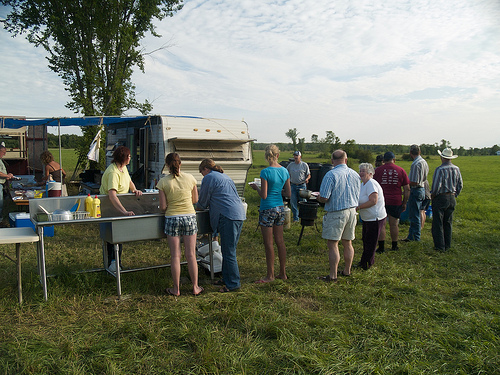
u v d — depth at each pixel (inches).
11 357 116.9
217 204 173.8
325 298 172.1
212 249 202.2
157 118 327.9
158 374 111.0
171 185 164.7
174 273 169.6
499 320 146.6
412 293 180.4
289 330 137.0
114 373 109.0
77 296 165.6
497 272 217.0
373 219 209.5
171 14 671.8
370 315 151.5
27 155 545.6
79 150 584.1
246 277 202.4
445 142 2704.2
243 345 128.1
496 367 116.3
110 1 585.3
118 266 166.9
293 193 362.6
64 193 346.3
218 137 335.3
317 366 113.9
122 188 192.5
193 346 127.7
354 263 230.1
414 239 286.7
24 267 202.1
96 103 627.5
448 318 151.2
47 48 603.8
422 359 121.5
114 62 633.0
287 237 297.7
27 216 265.3
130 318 146.9
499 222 384.2
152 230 170.1
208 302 162.4
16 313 147.1
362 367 114.5
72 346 122.2
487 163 1929.1
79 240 271.6
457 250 259.4
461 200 562.6
